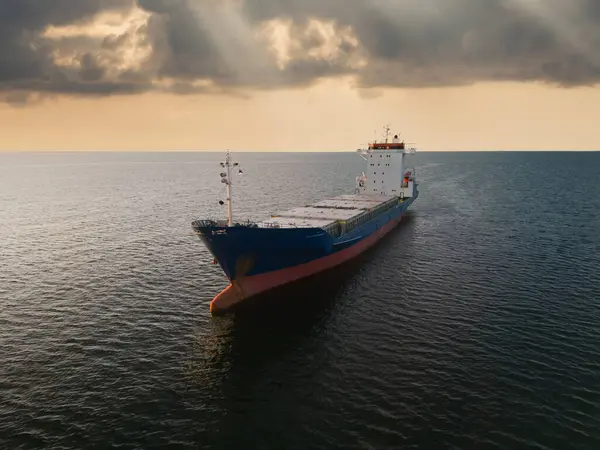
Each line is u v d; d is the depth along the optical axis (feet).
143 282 145.79
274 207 333.83
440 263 170.09
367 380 85.97
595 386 82.33
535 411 75.20
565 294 132.26
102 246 197.77
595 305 122.83
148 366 91.35
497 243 203.62
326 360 94.22
